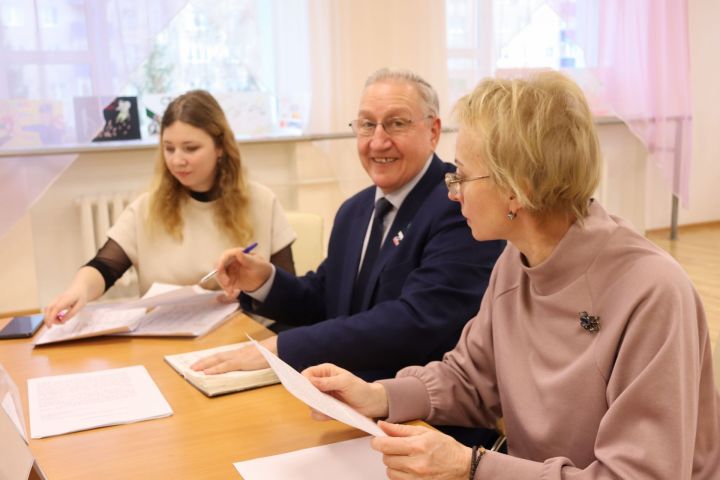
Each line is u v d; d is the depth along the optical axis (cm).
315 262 261
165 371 155
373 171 185
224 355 152
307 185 428
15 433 94
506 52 470
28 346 176
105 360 164
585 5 487
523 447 124
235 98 405
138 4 364
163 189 230
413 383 134
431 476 104
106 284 219
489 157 111
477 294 168
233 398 139
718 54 617
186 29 390
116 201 384
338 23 410
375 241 189
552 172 109
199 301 193
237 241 232
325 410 109
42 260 385
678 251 555
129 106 387
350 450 117
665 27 507
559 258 114
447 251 170
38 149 357
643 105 517
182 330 181
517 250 130
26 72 352
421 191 184
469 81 446
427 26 427
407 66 428
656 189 611
